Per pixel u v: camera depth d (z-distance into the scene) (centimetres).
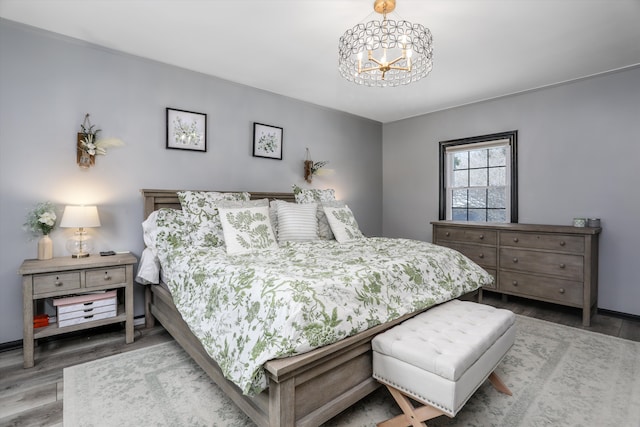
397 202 511
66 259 244
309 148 427
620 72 311
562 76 329
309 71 322
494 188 411
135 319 290
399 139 507
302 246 279
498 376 196
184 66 311
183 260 229
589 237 293
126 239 286
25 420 159
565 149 346
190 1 208
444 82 346
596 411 169
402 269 204
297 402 134
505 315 186
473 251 377
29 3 210
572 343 253
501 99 395
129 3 211
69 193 259
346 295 160
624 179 311
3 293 235
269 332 135
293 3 209
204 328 174
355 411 170
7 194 235
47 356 228
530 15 220
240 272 177
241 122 359
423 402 141
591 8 212
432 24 231
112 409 168
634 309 307
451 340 155
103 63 272
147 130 295
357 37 218
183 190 316
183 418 162
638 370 211
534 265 328
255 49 275
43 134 247
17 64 237
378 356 159
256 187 374
